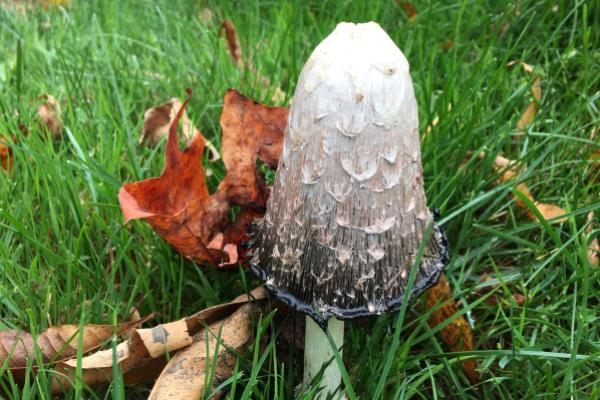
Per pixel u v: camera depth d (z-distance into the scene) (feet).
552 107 1.16
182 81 1.28
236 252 0.84
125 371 0.74
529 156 1.03
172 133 0.74
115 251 0.94
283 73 1.36
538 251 0.94
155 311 0.86
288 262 0.65
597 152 1.07
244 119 0.83
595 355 0.73
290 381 0.77
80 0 1.73
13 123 1.09
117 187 0.94
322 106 0.58
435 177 1.00
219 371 0.74
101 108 1.09
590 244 0.95
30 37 1.49
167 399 0.70
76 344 0.77
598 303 0.88
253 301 0.81
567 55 1.25
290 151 0.62
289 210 0.64
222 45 1.37
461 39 1.36
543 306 0.88
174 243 0.82
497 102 1.22
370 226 0.61
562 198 0.99
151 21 1.60
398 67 0.58
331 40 0.59
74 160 1.02
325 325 0.64
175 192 0.78
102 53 1.37
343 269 0.63
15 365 0.75
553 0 1.32
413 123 0.61
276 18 1.54
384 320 0.83
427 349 0.86
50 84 1.28
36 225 0.95
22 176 0.99
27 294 0.83
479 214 1.03
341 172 0.60
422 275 0.67
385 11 1.47
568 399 0.76
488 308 0.88
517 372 0.80
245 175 0.83
